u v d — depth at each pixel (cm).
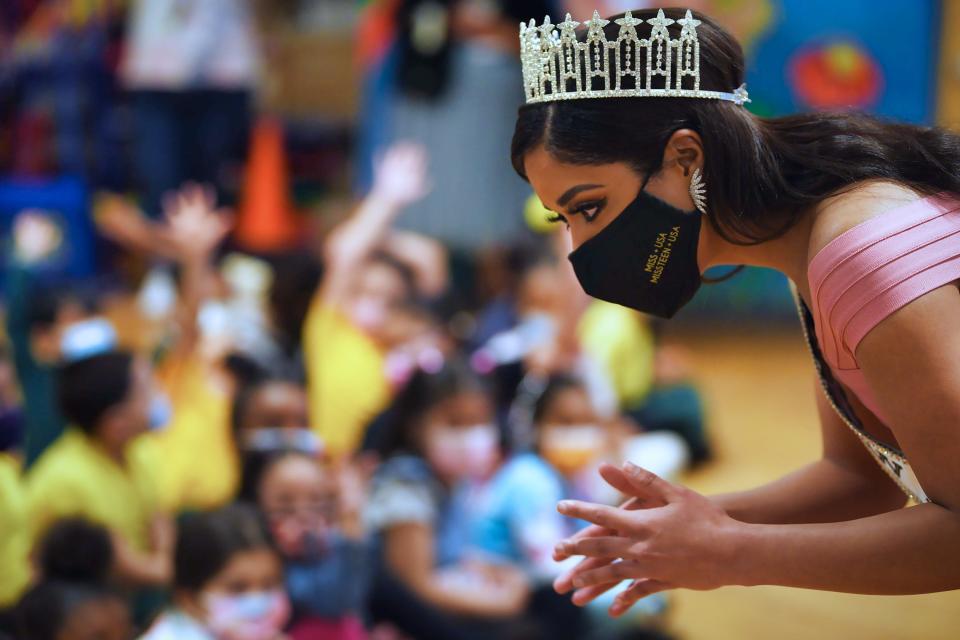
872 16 1356
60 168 1423
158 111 1303
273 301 808
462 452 648
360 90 1462
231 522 537
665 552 295
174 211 1312
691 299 337
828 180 303
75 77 1413
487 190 1085
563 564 660
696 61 300
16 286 796
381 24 1127
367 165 1169
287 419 659
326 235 1386
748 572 292
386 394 789
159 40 1283
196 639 529
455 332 958
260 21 1446
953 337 275
